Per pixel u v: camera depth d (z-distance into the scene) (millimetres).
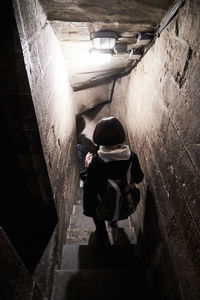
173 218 1212
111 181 1441
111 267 1810
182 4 1064
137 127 2412
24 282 734
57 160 1710
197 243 916
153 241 1604
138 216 2227
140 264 1833
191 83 998
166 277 1271
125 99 3207
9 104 1012
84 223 2637
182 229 1081
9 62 886
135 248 1982
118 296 1440
